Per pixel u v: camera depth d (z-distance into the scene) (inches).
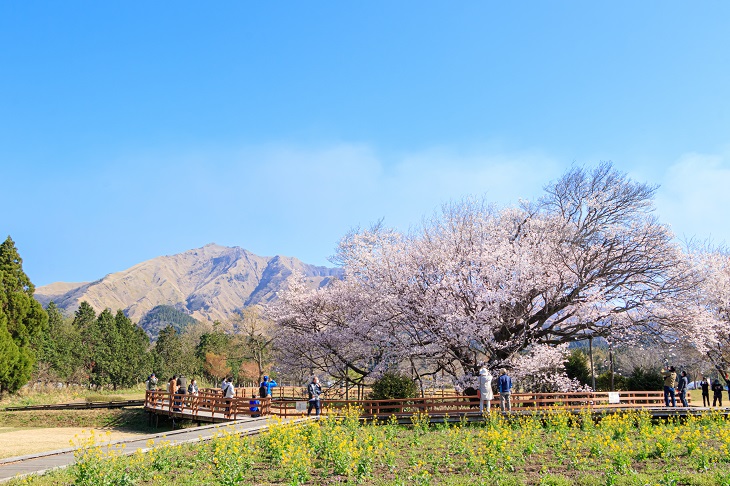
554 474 482.9
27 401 1697.8
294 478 439.8
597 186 1187.9
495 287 1067.3
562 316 1112.8
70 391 2167.8
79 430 1184.8
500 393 880.3
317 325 1366.9
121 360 2517.2
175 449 612.7
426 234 1194.0
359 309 1237.1
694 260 1158.3
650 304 1030.4
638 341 1071.6
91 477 451.5
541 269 1030.4
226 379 1145.4
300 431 677.9
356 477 465.1
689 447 533.0
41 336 2127.2
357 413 839.1
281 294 1427.2
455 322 1005.2
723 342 1230.9
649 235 1062.4
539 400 916.6
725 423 785.6
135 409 1397.6
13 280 1813.5
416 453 591.8
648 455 548.1
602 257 1058.7
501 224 1231.5
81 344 2411.4
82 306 3024.1
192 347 3243.1
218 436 705.0
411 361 1139.9
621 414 866.8
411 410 904.9
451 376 1138.7
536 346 1018.7
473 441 654.5
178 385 1374.3
